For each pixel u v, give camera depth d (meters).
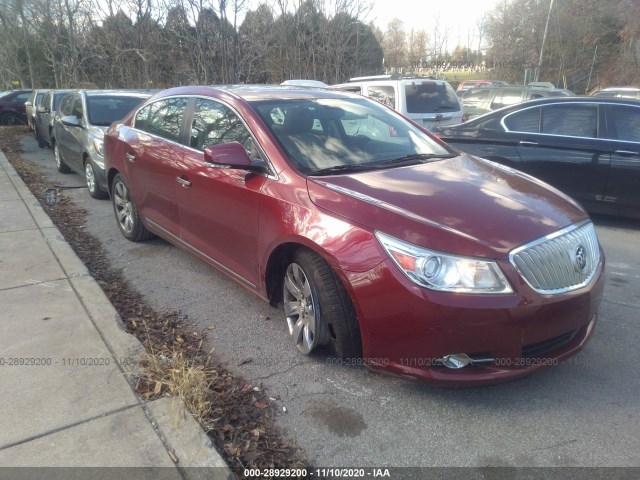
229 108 4.21
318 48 17.33
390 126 4.46
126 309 4.21
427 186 3.40
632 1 30.80
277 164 3.64
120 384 3.07
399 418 2.94
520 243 2.85
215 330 3.90
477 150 7.23
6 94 22.45
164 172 4.80
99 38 18.92
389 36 39.06
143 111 5.55
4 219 6.39
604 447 2.72
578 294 2.95
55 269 4.77
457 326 2.72
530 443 2.75
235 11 13.59
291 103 4.25
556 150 6.66
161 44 17.19
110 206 7.60
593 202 6.55
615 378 3.29
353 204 3.12
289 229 3.31
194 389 2.95
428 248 2.79
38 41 24.34
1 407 2.88
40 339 3.57
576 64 34.22
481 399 3.10
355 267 2.94
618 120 6.38
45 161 12.06
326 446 2.74
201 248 4.47
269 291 3.74
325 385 3.23
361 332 3.00
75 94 9.25
